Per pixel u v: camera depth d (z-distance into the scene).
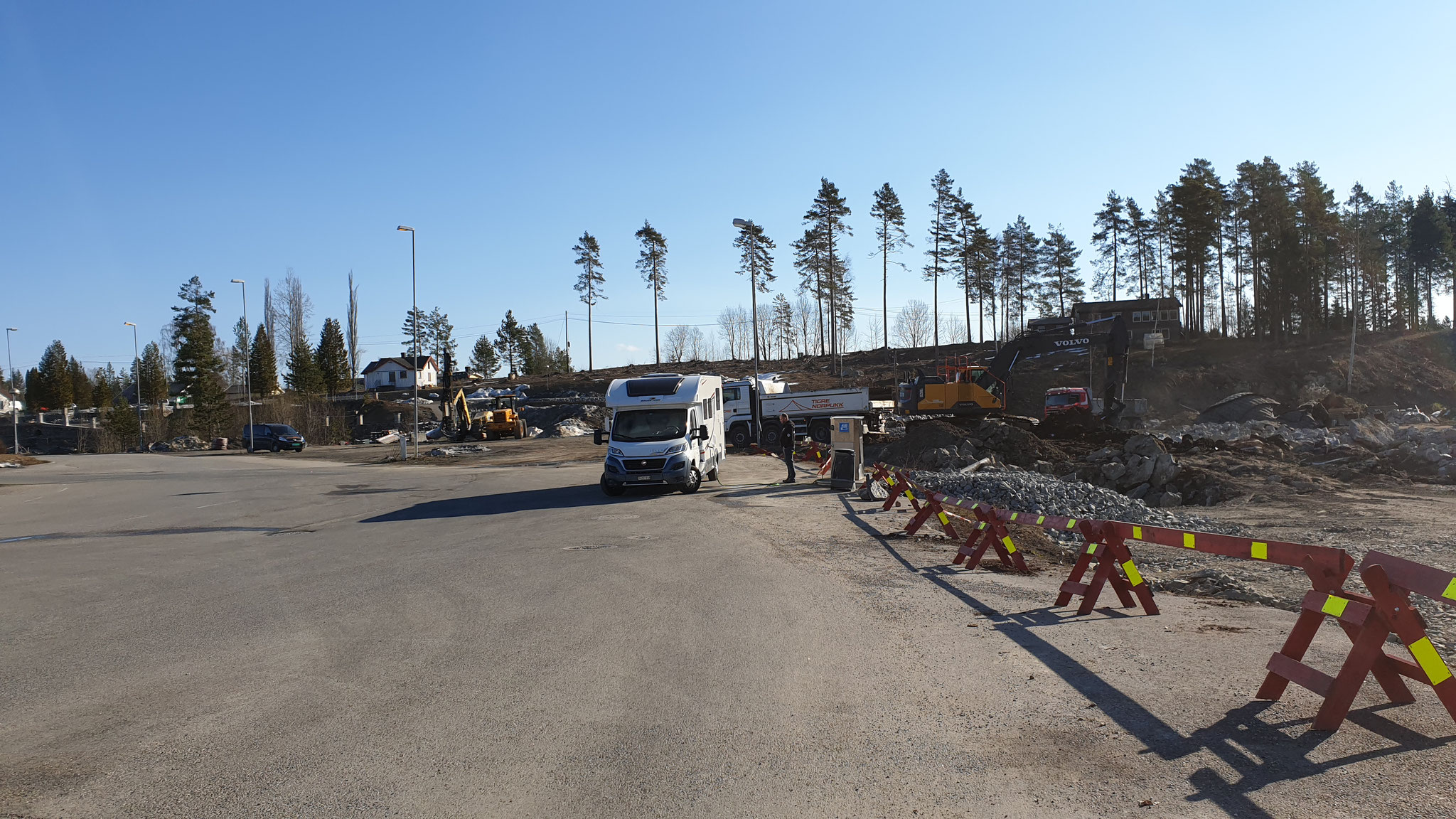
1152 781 4.13
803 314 112.25
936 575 10.02
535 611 8.39
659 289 90.56
